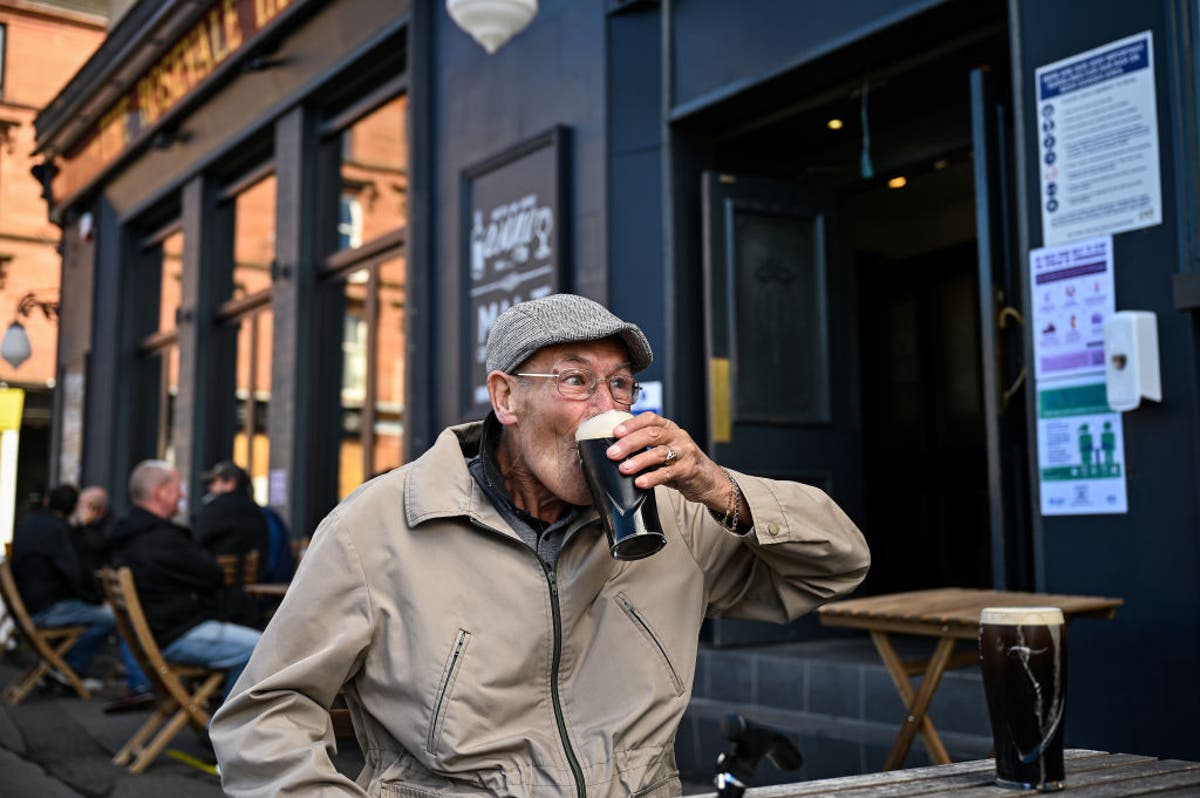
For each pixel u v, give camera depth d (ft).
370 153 27.94
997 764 4.85
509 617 5.30
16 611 23.24
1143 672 11.48
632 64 18.89
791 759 4.35
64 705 23.03
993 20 14.42
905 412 24.23
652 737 5.43
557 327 5.29
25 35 67.31
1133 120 11.81
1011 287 13.58
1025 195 12.84
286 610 5.18
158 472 16.42
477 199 22.20
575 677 5.48
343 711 5.83
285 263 29.78
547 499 5.53
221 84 33.19
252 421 32.42
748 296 17.54
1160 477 11.41
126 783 15.44
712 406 16.98
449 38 23.35
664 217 17.97
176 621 15.88
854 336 18.78
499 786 5.11
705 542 5.97
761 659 15.64
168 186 37.58
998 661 4.80
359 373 27.76
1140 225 11.71
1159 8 11.61
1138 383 11.36
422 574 5.27
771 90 16.79
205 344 35.09
